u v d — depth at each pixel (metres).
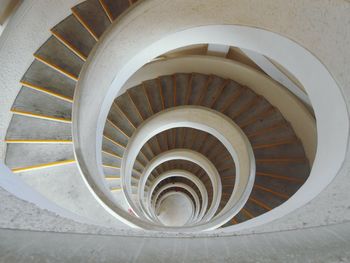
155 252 1.20
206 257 1.16
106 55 3.66
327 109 2.83
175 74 7.40
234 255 1.16
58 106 4.29
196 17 3.89
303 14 2.71
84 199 4.27
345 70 2.38
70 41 4.47
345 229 1.28
